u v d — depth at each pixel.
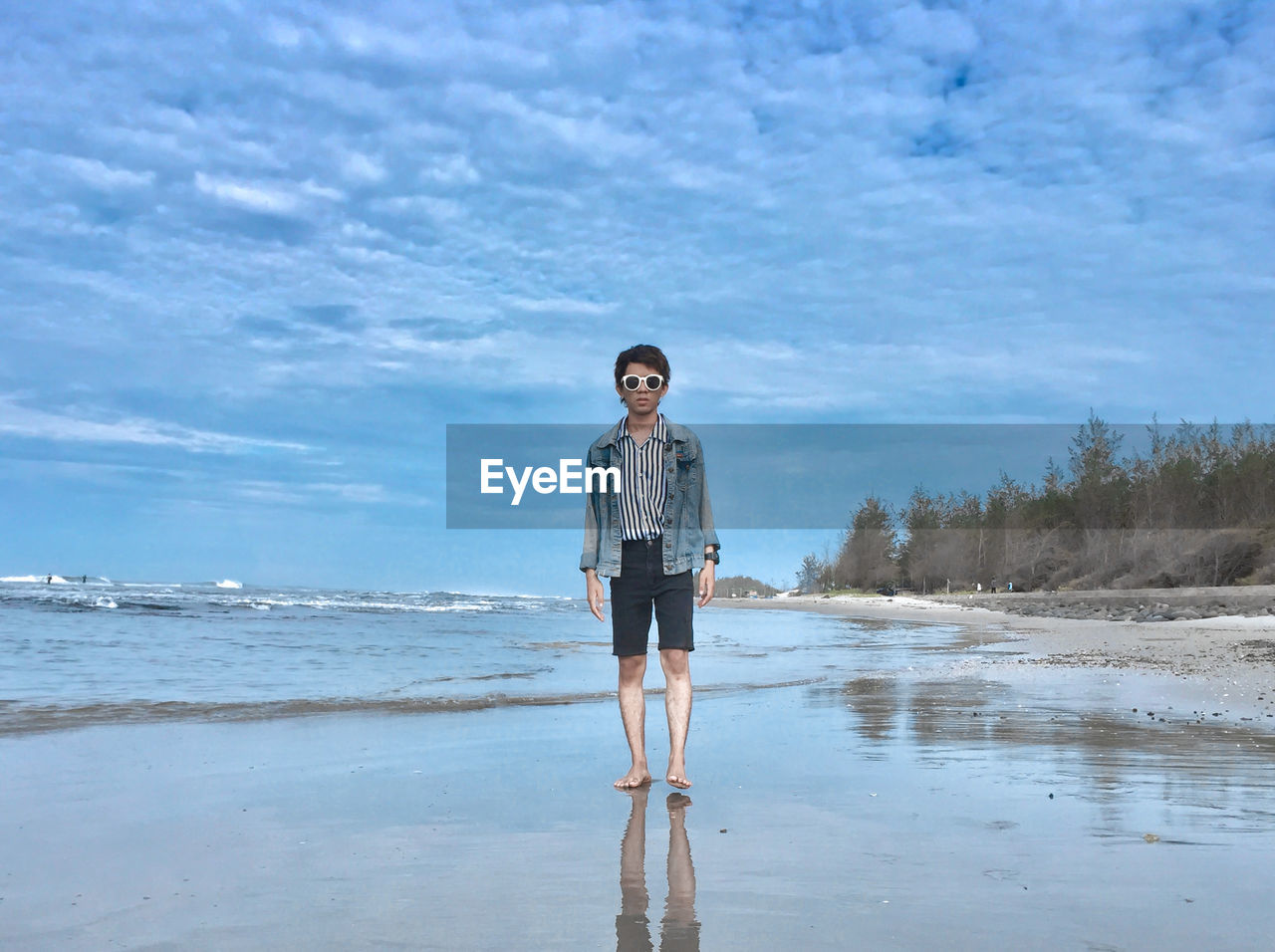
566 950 1.65
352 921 1.84
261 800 3.16
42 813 2.96
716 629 23.72
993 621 29.92
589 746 4.45
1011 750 4.11
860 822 2.71
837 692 7.00
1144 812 2.82
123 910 1.93
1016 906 1.88
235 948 1.69
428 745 4.50
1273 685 7.14
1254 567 34.25
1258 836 2.49
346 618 23.70
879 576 72.44
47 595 33.44
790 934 1.72
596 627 21.62
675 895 1.98
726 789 3.27
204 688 7.64
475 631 18.70
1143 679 7.80
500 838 2.56
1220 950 1.61
